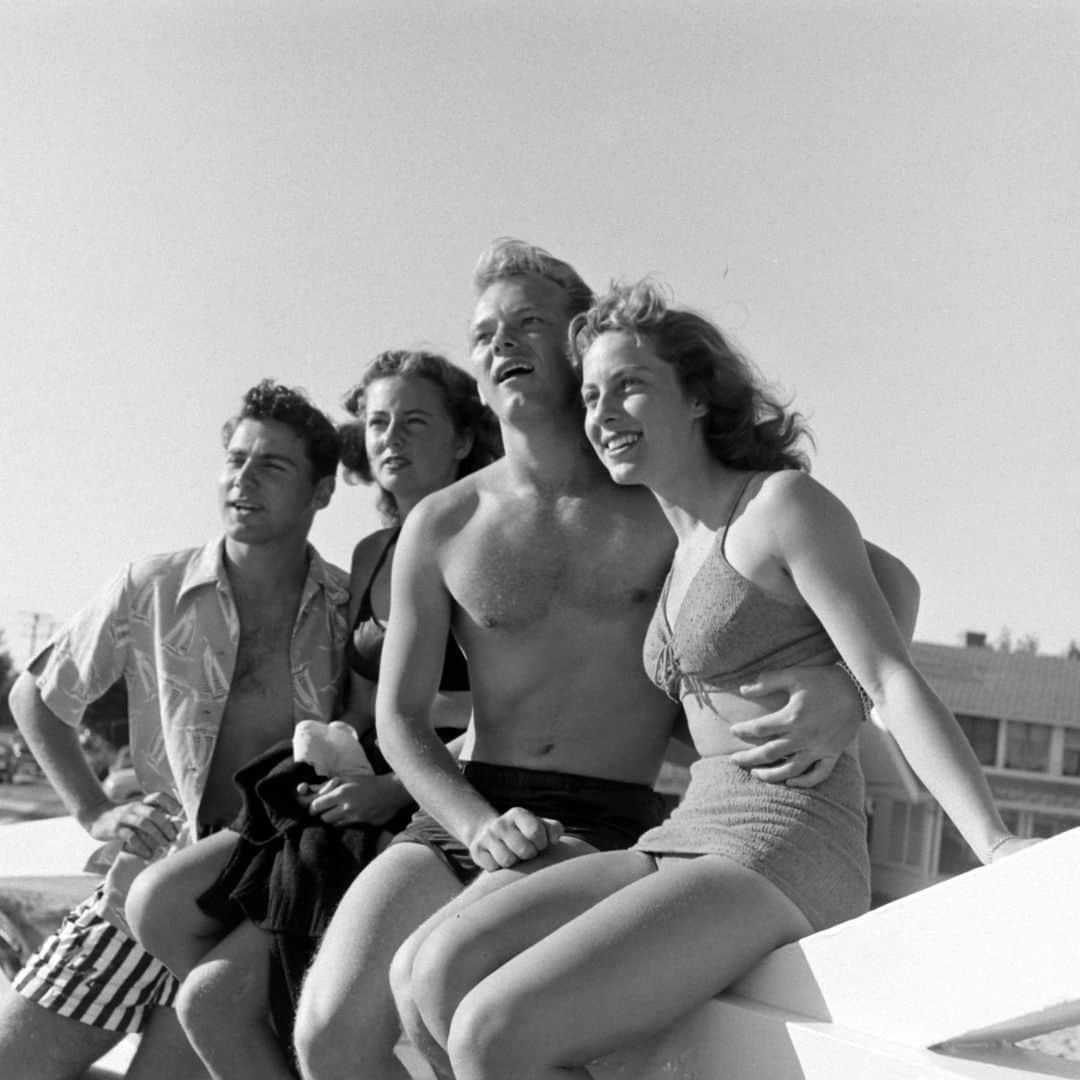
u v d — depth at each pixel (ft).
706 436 9.80
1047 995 7.23
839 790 9.17
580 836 10.50
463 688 12.03
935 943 7.74
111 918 13.23
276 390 13.58
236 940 11.71
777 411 10.01
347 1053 9.96
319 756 11.77
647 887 8.64
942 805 8.36
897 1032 7.91
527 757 10.94
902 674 8.65
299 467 13.37
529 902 9.00
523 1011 8.25
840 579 8.95
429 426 13.83
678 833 9.21
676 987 8.46
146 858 13.33
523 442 10.96
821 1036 7.94
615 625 10.84
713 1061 8.54
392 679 11.03
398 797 11.84
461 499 11.21
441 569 11.07
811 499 9.15
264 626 13.52
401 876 10.29
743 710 9.34
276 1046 11.59
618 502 10.93
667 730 11.19
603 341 9.78
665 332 9.63
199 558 13.65
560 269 11.05
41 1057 13.46
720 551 9.39
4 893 15.85
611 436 9.77
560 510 10.96
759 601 9.23
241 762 13.34
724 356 9.71
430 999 8.83
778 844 8.84
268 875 11.64
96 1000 13.21
